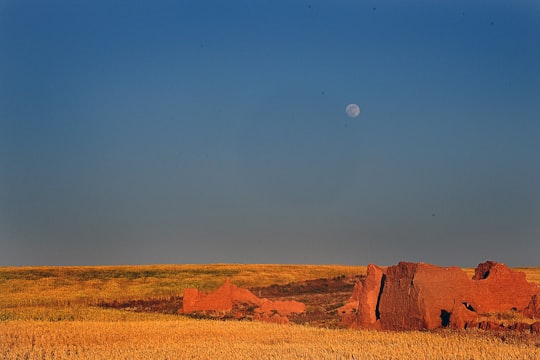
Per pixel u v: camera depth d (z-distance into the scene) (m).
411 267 55.78
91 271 134.62
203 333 54.00
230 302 81.12
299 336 50.69
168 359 40.19
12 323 62.16
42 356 43.44
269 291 103.62
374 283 59.66
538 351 40.44
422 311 53.75
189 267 145.12
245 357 39.94
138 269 139.38
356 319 59.56
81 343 49.47
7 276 124.38
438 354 39.44
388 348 42.50
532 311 57.88
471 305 57.38
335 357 39.62
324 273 127.25
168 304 91.38
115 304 92.56
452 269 56.62
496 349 40.84
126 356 41.62
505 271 59.81
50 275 127.00
